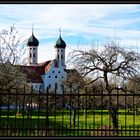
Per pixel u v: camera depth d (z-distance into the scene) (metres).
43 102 19.55
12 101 24.25
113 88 21.72
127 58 23.75
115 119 20.56
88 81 24.34
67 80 24.42
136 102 22.77
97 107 21.83
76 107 20.80
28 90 32.16
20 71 28.91
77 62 24.48
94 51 24.09
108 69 23.83
